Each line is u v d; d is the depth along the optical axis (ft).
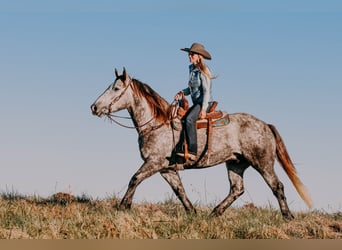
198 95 41.60
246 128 42.52
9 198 46.26
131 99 41.86
